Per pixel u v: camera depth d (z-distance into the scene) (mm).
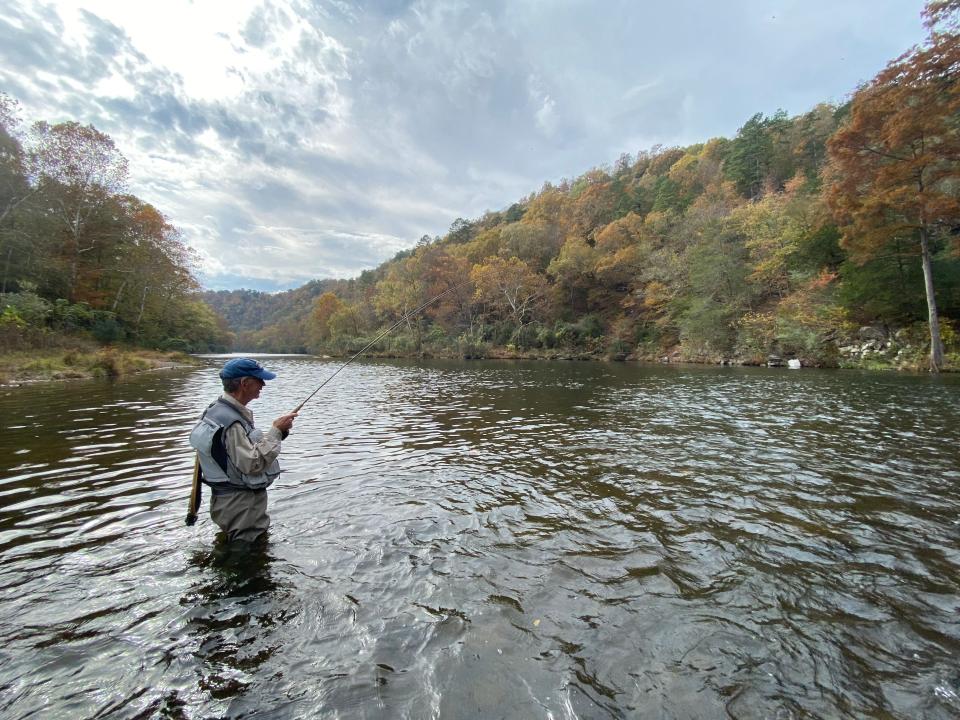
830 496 3762
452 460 4965
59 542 2824
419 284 51906
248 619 2012
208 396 10766
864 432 6266
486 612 2090
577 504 3580
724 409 8469
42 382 14195
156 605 2123
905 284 18750
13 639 1858
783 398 9852
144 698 1548
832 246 22609
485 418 7797
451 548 2764
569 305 45344
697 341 27859
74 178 27406
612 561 2619
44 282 26750
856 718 1492
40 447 5410
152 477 4242
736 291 26344
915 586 2357
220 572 2445
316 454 5250
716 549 2783
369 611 2084
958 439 5797
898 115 15219
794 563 2607
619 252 37812
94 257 30891
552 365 26719
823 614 2102
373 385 14453
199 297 58688
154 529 3035
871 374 15500
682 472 4477
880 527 3125
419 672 1688
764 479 4230
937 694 1594
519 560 2617
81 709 1492
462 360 36406
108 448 5375
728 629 1981
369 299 63531
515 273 42438
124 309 33438
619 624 2010
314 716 1476
